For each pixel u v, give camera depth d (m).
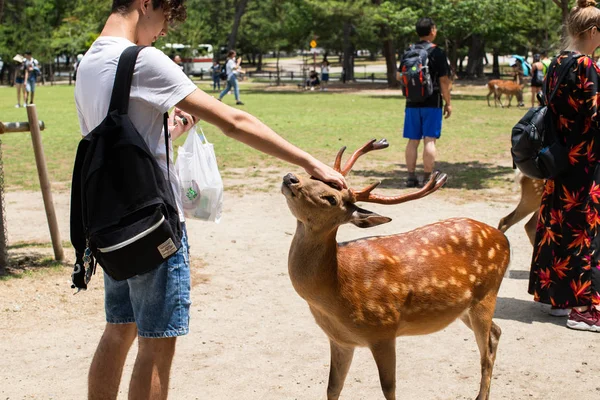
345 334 3.65
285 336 5.31
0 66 50.19
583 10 5.06
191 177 3.67
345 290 3.49
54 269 6.85
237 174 12.07
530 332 5.36
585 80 4.93
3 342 5.18
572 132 5.08
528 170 5.14
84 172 3.06
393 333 3.67
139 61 3.08
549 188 5.27
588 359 4.88
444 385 4.50
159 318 3.16
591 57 5.14
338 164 3.58
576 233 5.16
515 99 30.06
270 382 4.57
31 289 6.27
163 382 3.25
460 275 3.89
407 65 10.34
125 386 4.52
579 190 5.12
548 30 37.91
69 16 49.94
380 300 3.58
